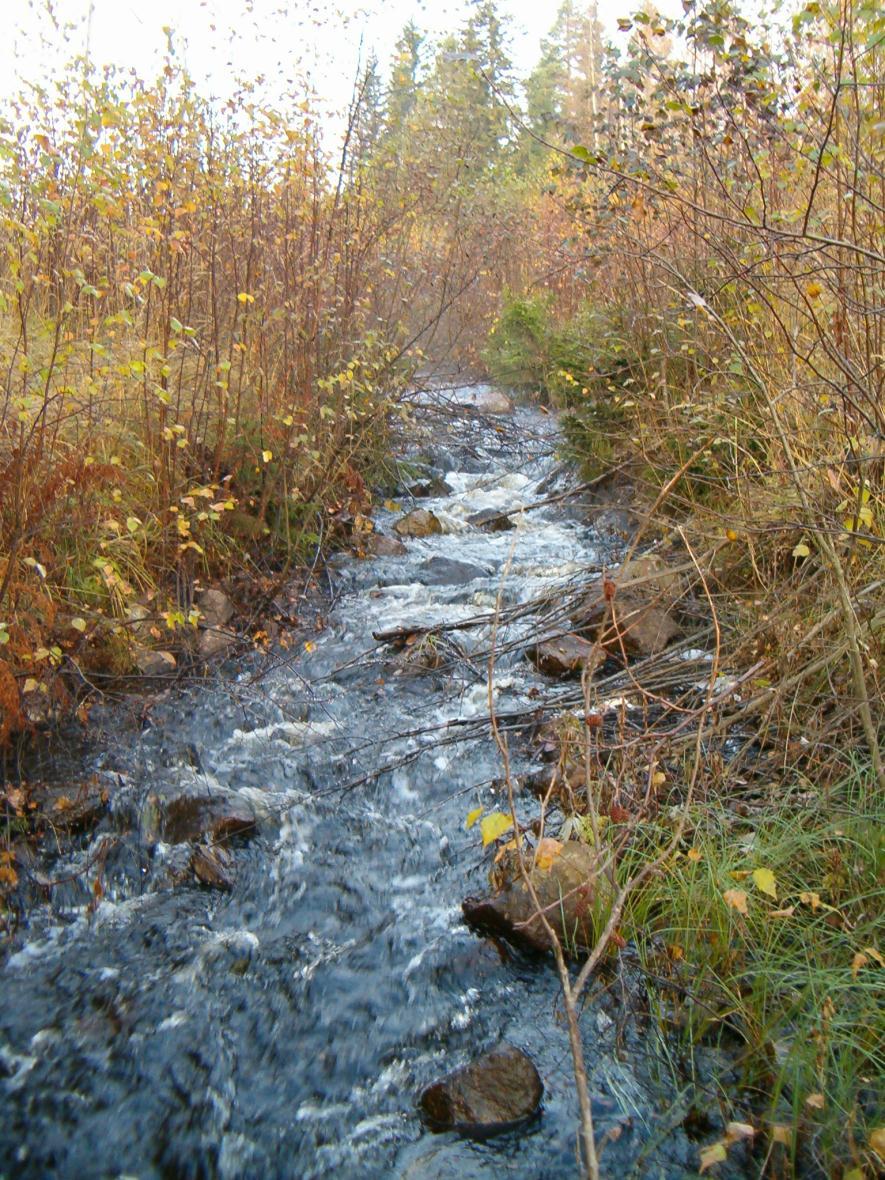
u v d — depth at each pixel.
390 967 3.54
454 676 5.64
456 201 10.30
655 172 5.52
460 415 11.62
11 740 4.70
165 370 4.95
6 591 4.41
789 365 5.42
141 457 6.16
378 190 9.03
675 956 3.26
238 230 7.23
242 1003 3.39
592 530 8.12
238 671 5.73
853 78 4.25
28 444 5.01
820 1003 2.89
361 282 8.41
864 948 2.94
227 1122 2.94
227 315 7.25
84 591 5.32
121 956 3.60
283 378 7.19
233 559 6.82
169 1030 3.26
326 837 4.32
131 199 5.93
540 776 4.46
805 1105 2.70
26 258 5.96
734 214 5.96
